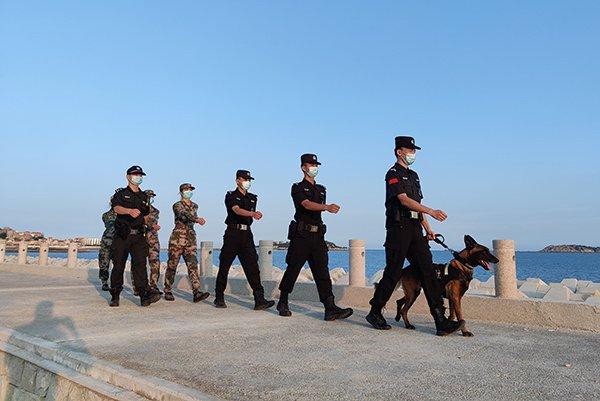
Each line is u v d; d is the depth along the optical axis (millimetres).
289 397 3191
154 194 9500
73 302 8109
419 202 5676
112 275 7699
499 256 6523
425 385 3457
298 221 6566
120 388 3609
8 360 4762
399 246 5488
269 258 9914
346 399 3156
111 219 10055
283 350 4586
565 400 3135
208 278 10570
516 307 6254
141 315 6824
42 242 16938
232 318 6598
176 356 4309
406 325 5828
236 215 7617
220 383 3486
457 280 5312
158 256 9523
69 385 3914
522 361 4184
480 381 3561
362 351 4559
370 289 7875
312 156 6602
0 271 17625
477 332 5602
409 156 5680
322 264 6496
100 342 4875
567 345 4863
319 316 6820
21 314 6699
